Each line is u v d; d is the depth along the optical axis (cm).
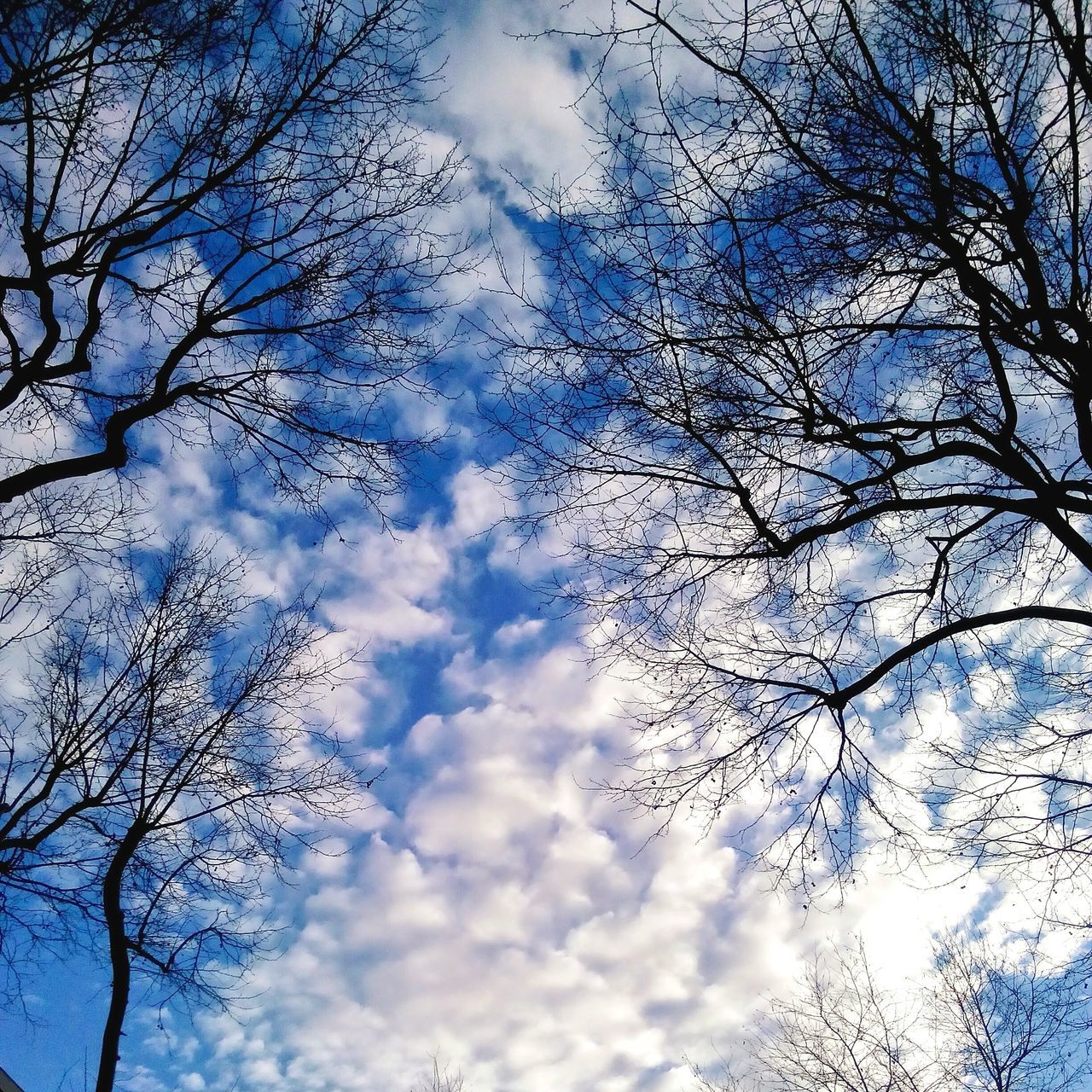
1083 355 545
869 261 581
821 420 635
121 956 740
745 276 604
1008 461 606
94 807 821
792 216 574
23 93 508
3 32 475
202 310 609
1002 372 598
